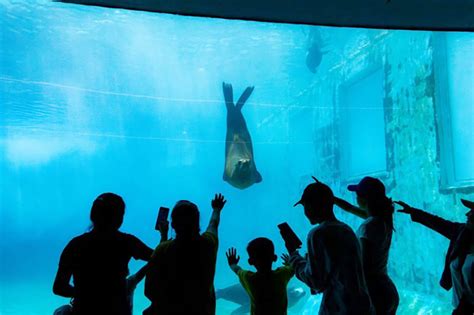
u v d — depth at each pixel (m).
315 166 22.89
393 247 12.80
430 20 3.36
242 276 3.32
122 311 2.86
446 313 9.51
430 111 11.02
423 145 11.34
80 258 2.82
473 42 9.71
